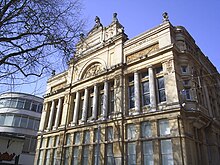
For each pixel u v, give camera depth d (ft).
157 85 63.62
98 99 79.20
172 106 55.36
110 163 63.26
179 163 48.57
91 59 88.38
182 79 60.59
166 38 65.21
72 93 90.89
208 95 73.41
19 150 60.75
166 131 55.21
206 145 60.90
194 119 54.75
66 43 35.42
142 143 58.85
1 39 29.94
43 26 33.35
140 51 71.46
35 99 134.00
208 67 86.58
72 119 86.69
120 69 72.90
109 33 86.53
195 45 77.00
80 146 74.13
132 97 68.85
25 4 31.73
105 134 67.82
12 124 120.47
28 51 32.42
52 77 109.40
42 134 95.14
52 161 83.20
